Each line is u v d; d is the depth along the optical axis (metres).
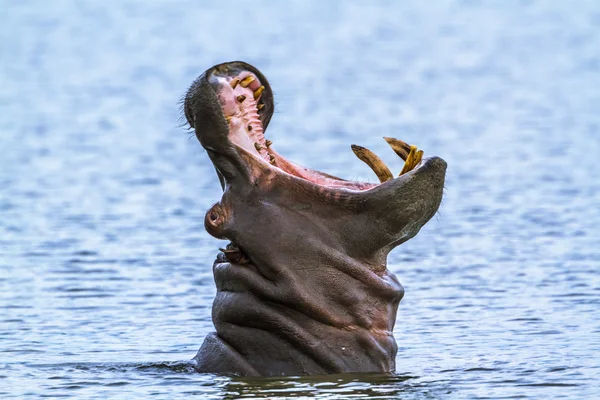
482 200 92.44
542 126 152.00
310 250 38.12
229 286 38.94
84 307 55.19
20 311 54.31
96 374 40.34
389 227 38.19
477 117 164.88
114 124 165.62
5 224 84.00
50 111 183.00
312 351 38.22
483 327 49.06
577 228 78.31
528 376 39.03
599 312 51.62
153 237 77.50
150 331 49.50
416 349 44.75
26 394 37.28
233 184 38.53
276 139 141.25
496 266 65.19
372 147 133.75
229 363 38.91
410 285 60.16
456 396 36.03
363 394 35.94
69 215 88.31
